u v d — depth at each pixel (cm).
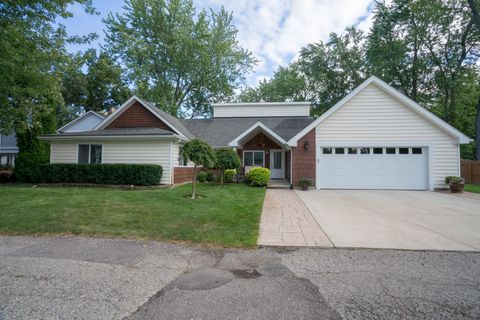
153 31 2453
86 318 220
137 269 329
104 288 276
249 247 420
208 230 493
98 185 1127
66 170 1169
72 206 673
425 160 1246
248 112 2078
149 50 2438
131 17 2419
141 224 527
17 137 1346
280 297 260
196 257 375
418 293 270
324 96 3047
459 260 367
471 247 420
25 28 844
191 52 2541
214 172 1548
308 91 3319
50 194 870
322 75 2847
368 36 2472
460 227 547
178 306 242
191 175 1562
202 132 1773
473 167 1580
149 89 2481
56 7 872
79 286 280
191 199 816
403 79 2423
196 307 240
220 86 2738
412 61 2303
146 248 411
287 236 479
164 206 693
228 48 2678
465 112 2281
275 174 1623
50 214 588
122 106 1530
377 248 416
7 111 1010
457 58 2086
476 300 257
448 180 1180
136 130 1352
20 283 285
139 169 1127
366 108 1280
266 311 234
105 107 3108
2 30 757
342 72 2859
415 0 2030
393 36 2336
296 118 1931
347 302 251
